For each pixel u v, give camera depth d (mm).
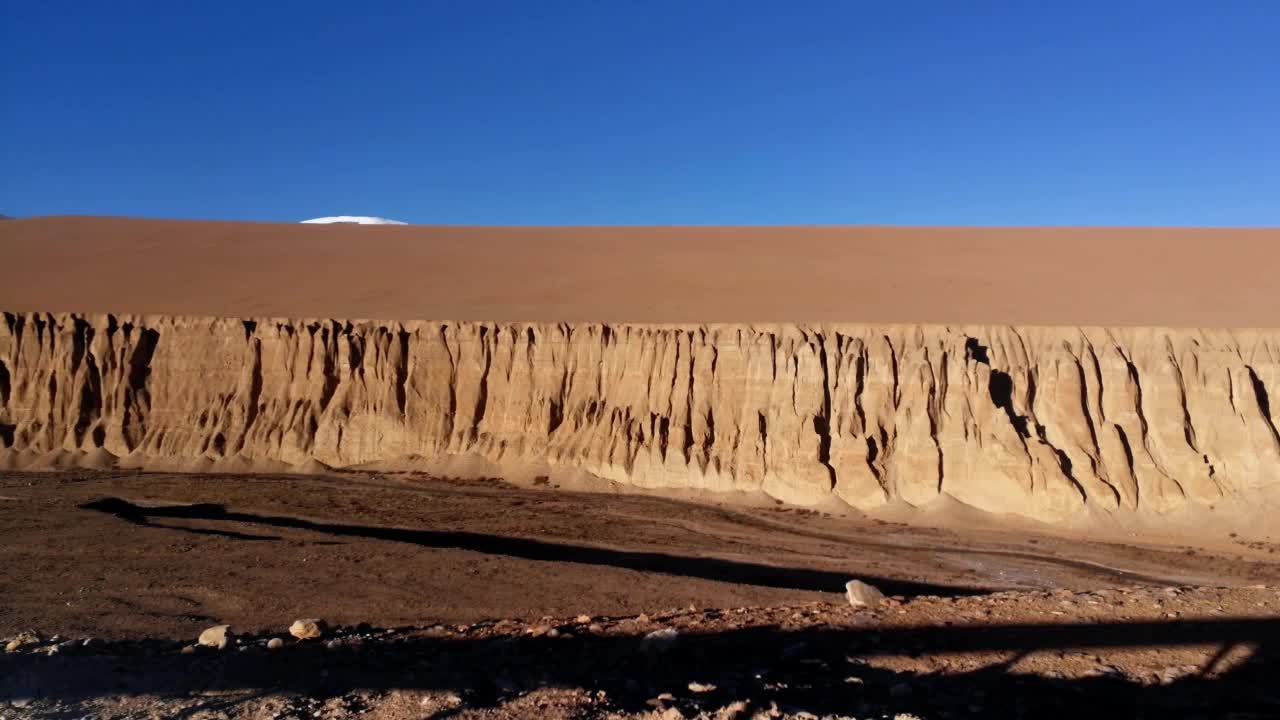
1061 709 10734
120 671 11672
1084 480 42125
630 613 21469
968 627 14125
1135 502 41344
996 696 11109
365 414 54156
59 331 58719
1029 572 32594
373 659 12305
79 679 11328
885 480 44438
